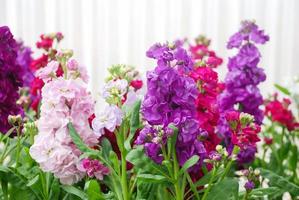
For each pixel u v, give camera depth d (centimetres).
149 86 77
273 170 110
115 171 83
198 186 83
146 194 83
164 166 79
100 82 228
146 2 227
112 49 228
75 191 84
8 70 93
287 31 230
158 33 228
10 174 85
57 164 83
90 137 84
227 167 82
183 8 227
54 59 113
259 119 102
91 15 226
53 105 82
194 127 77
